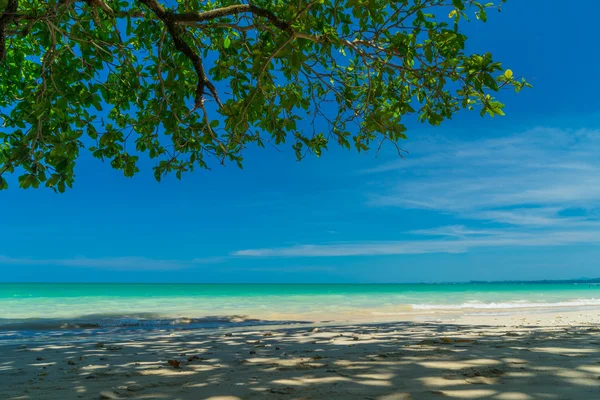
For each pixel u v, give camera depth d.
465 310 16.56
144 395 2.42
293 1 3.91
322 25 3.90
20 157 3.97
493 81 3.89
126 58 5.04
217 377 2.99
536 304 20.83
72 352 5.35
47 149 4.41
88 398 2.42
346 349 4.66
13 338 8.05
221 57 5.73
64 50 4.90
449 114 4.96
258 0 5.25
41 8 4.63
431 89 4.45
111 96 6.02
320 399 2.16
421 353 3.83
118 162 5.79
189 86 6.45
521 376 2.54
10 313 15.18
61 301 23.69
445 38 3.93
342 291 44.34
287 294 35.56
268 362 3.71
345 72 6.12
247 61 5.54
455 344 4.62
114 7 5.28
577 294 34.69
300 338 6.48
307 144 5.89
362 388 2.39
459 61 4.17
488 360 3.21
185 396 2.36
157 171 5.89
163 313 14.16
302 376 2.88
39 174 4.01
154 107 5.43
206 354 4.63
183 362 3.94
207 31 5.57
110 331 9.24
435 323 9.95
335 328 8.80
